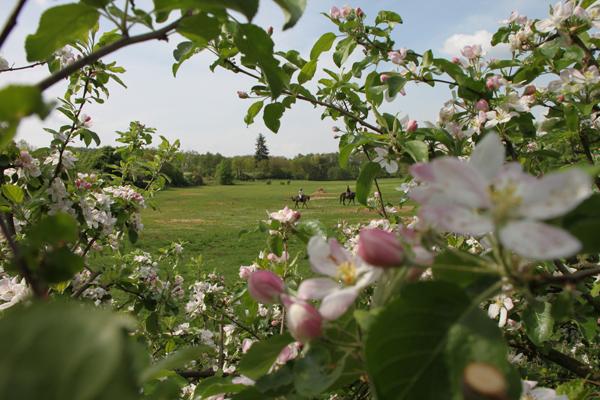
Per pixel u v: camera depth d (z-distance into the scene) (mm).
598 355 3650
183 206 40375
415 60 2891
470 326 760
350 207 33969
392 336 770
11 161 3043
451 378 734
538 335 2023
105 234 3682
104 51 932
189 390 3271
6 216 3021
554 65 2576
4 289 2057
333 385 1011
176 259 5785
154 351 4316
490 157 792
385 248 817
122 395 387
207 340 4367
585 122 2539
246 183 73438
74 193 3389
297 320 928
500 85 2432
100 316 421
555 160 2781
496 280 915
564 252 657
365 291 2023
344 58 3324
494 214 711
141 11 1014
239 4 941
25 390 387
